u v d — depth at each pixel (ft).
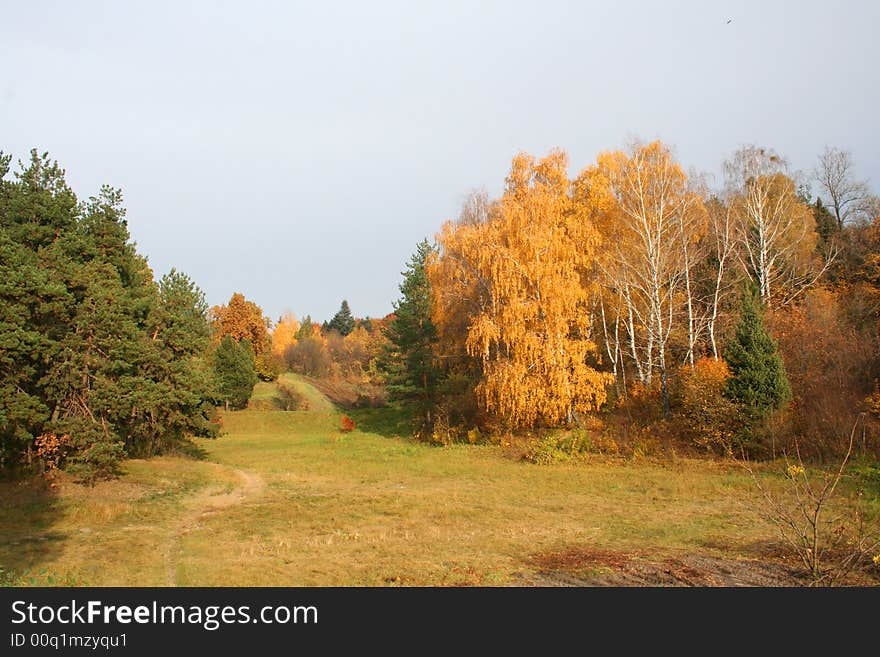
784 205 114.93
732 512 50.14
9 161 73.05
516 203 99.04
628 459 81.46
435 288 111.45
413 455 99.60
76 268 66.90
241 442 139.95
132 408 70.18
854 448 67.26
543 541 42.04
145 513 54.24
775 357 77.15
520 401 90.38
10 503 54.44
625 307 112.27
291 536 45.09
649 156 103.65
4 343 53.31
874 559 31.07
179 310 94.43
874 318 93.91
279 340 307.58
